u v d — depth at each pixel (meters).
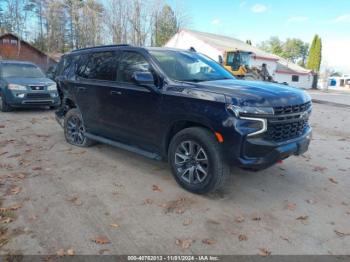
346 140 7.24
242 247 2.97
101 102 5.12
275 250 2.94
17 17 50.94
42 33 52.19
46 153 5.66
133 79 4.28
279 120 3.56
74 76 5.86
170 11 44.88
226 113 3.45
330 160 5.63
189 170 3.99
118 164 5.13
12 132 7.25
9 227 3.20
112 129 5.08
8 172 4.68
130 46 4.82
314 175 4.84
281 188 4.31
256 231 3.24
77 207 3.65
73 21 49.44
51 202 3.76
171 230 3.22
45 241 2.99
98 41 45.62
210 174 3.73
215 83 4.05
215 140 3.65
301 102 3.85
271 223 3.40
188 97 3.79
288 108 3.64
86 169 4.88
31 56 40.75
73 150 5.87
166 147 4.30
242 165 3.48
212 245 2.99
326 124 9.42
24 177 4.50
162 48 4.84
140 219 3.42
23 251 2.83
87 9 46.34
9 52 38.88
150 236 3.11
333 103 16.81
